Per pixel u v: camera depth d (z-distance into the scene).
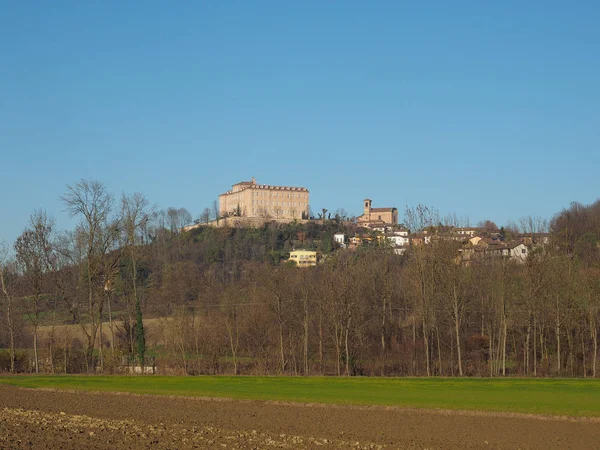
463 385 55.75
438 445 32.97
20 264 89.62
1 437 36.78
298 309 88.00
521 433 35.62
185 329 88.19
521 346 89.06
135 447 33.59
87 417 43.06
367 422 39.53
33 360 90.25
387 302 96.25
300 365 85.31
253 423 39.88
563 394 48.47
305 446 33.19
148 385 59.41
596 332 80.31
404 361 84.00
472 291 86.50
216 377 65.38
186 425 39.62
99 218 86.88
